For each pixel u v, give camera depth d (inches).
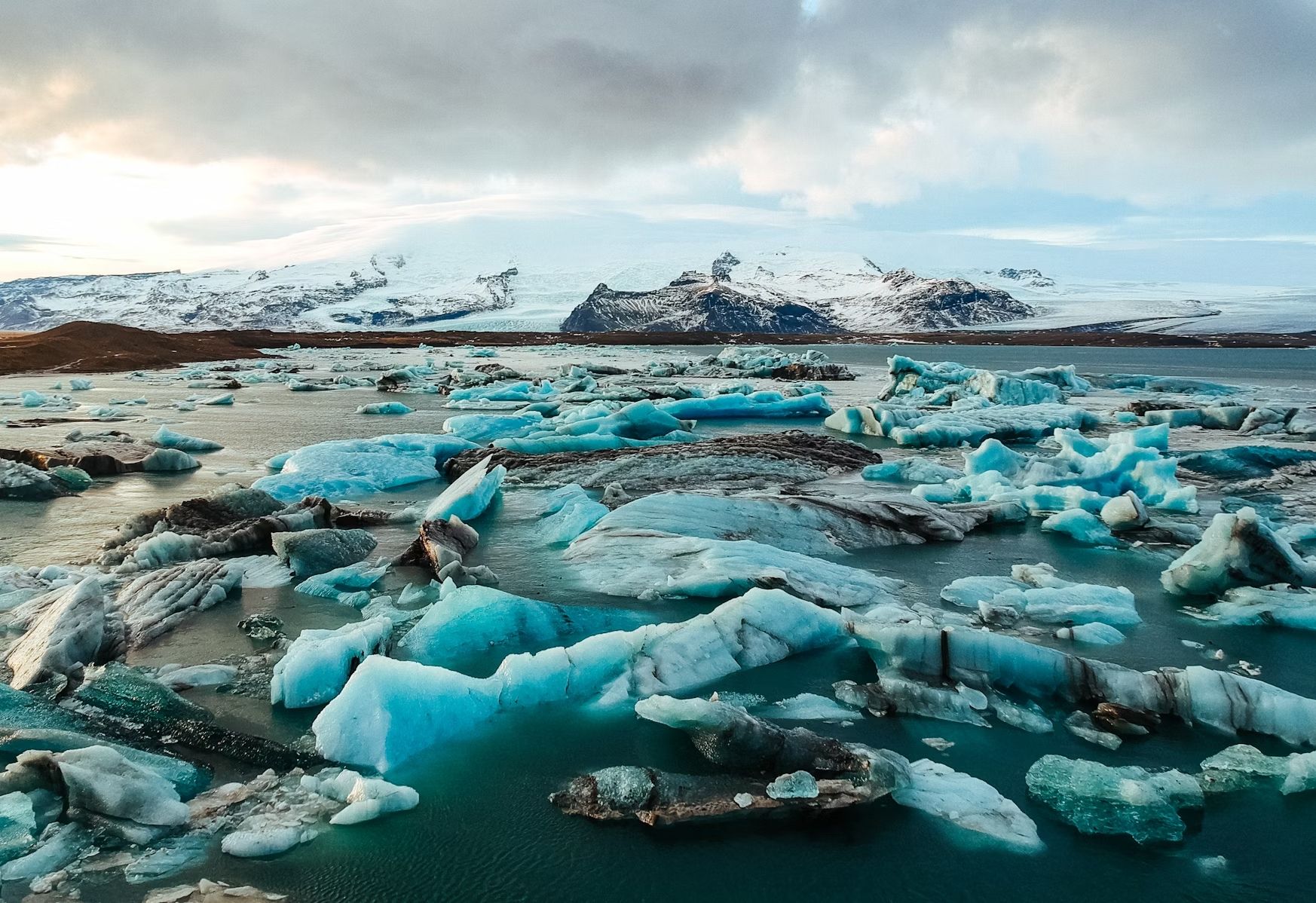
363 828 185.3
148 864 170.2
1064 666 252.7
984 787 200.7
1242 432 901.8
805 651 283.0
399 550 400.2
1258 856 181.9
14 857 169.9
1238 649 292.7
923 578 372.2
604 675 253.1
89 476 571.8
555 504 493.4
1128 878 174.2
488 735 227.3
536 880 170.4
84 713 226.4
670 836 184.5
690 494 444.5
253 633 292.4
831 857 178.4
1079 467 569.0
